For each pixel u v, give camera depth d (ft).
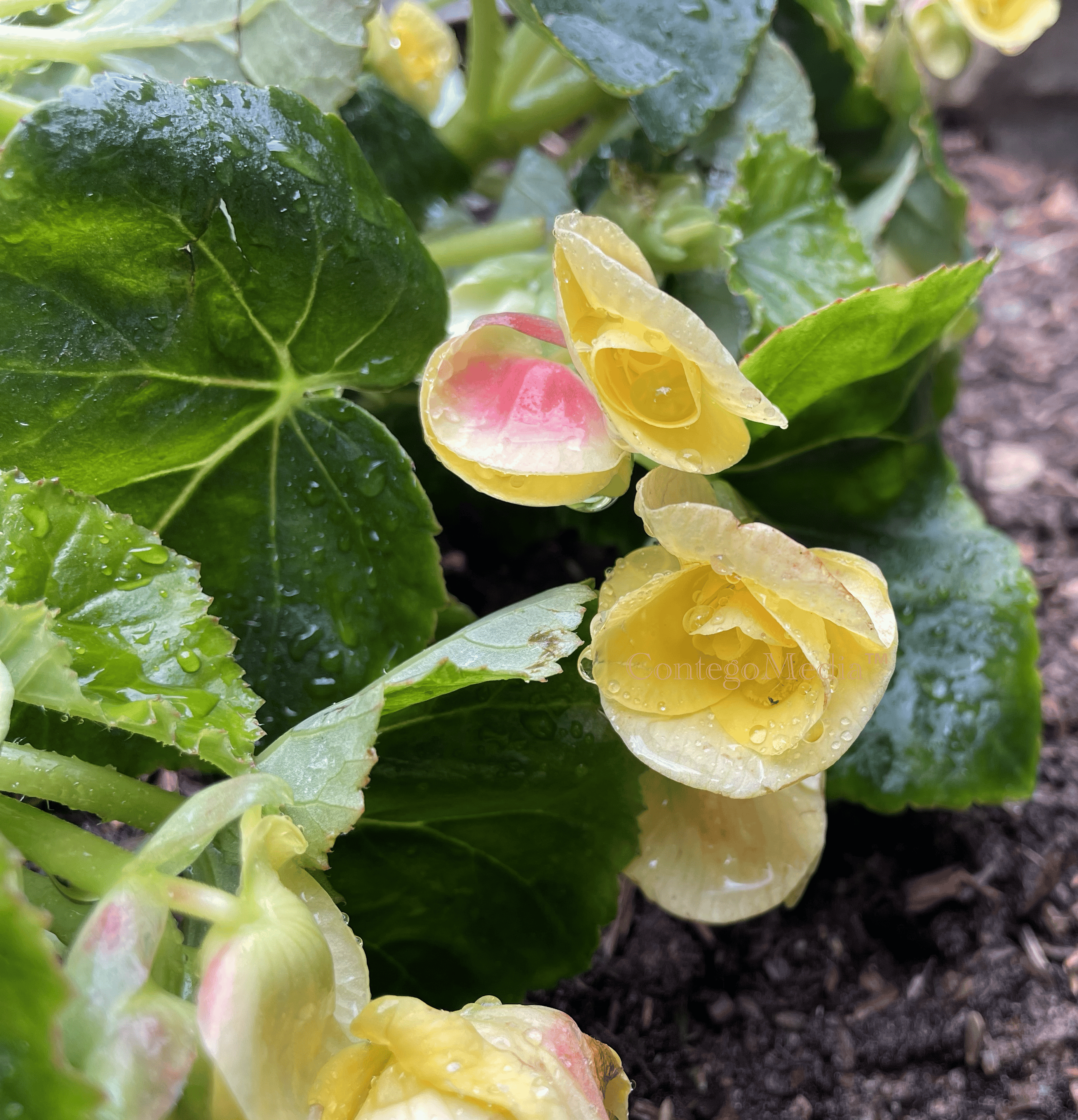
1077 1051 1.13
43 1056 0.71
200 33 1.06
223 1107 0.75
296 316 0.98
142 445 0.98
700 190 1.27
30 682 0.83
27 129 0.88
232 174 0.92
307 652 1.04
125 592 0.90
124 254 0.92
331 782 0.87
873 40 1.42
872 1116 1.11
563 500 0.93
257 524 1.04
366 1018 0.80
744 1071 1.13
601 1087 0.86
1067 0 2.43
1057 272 2.18
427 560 1.04
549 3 1.05
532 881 1.07
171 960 0.80
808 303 1.16
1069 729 1.38
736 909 1.04
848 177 1.47
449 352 0.91
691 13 1.10
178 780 1.31
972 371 1.96
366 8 1.07
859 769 1.15
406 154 1.29
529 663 0.87
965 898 1.23
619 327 0.87
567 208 1.33
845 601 0.82
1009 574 1.17
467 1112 0.78
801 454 1.15
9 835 0.82
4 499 0.89
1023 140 2.56
